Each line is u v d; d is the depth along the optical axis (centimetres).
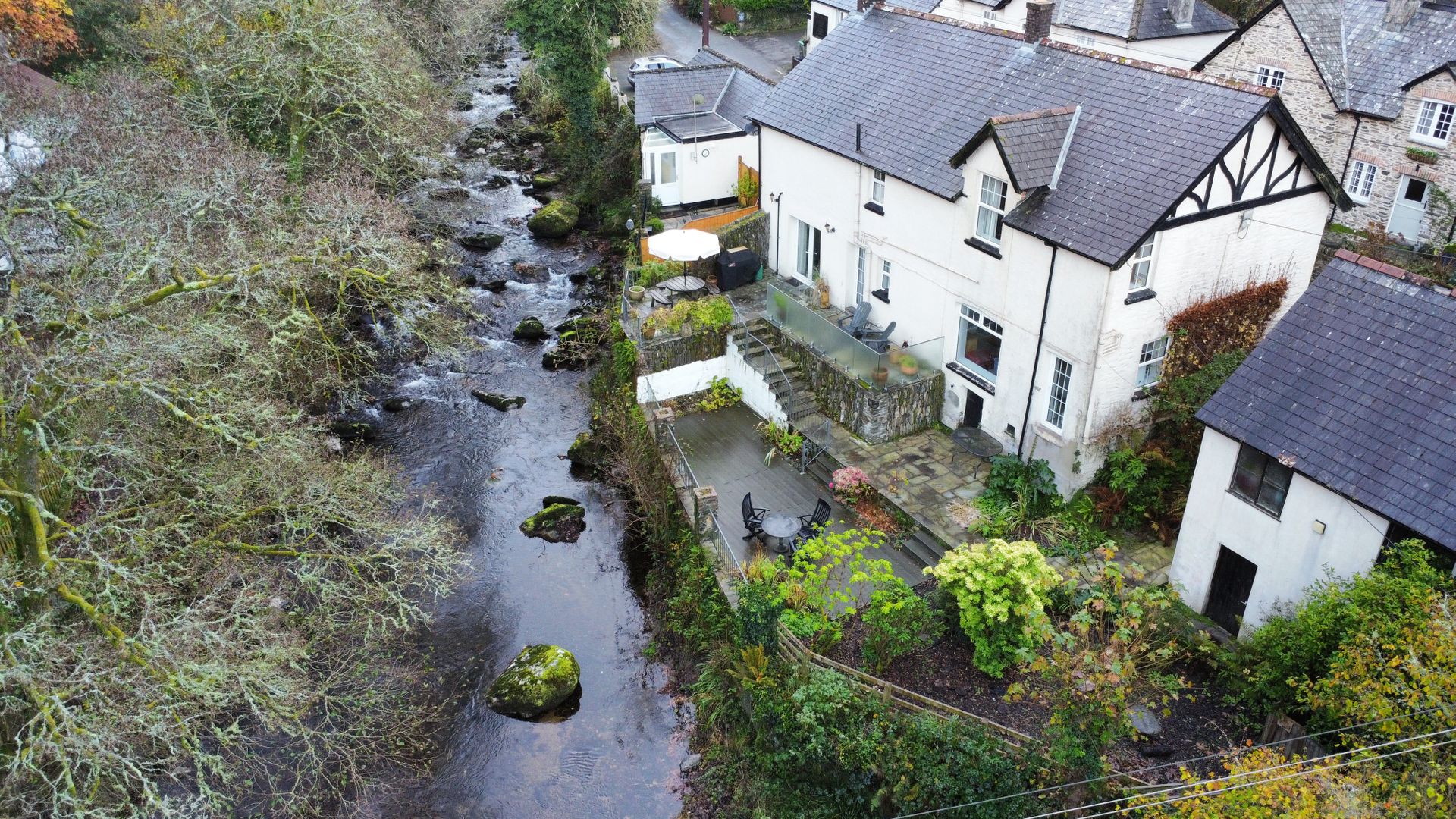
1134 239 1928
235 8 2836
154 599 1546
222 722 1936
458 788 1852
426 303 2533
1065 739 1430
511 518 2530
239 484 1789
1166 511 2105
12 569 1465
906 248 2548
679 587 2227
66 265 1703
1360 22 3231
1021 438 2302
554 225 3819
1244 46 3353
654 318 2755
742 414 2741
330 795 1827
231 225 1920
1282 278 2238
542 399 2981
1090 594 1772
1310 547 1680
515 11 4088
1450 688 1268
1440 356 1631
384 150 3175
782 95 2995
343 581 2006
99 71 2962
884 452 2444
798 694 1688
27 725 1318
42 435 1439
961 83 2567
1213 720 1686
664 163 3606
